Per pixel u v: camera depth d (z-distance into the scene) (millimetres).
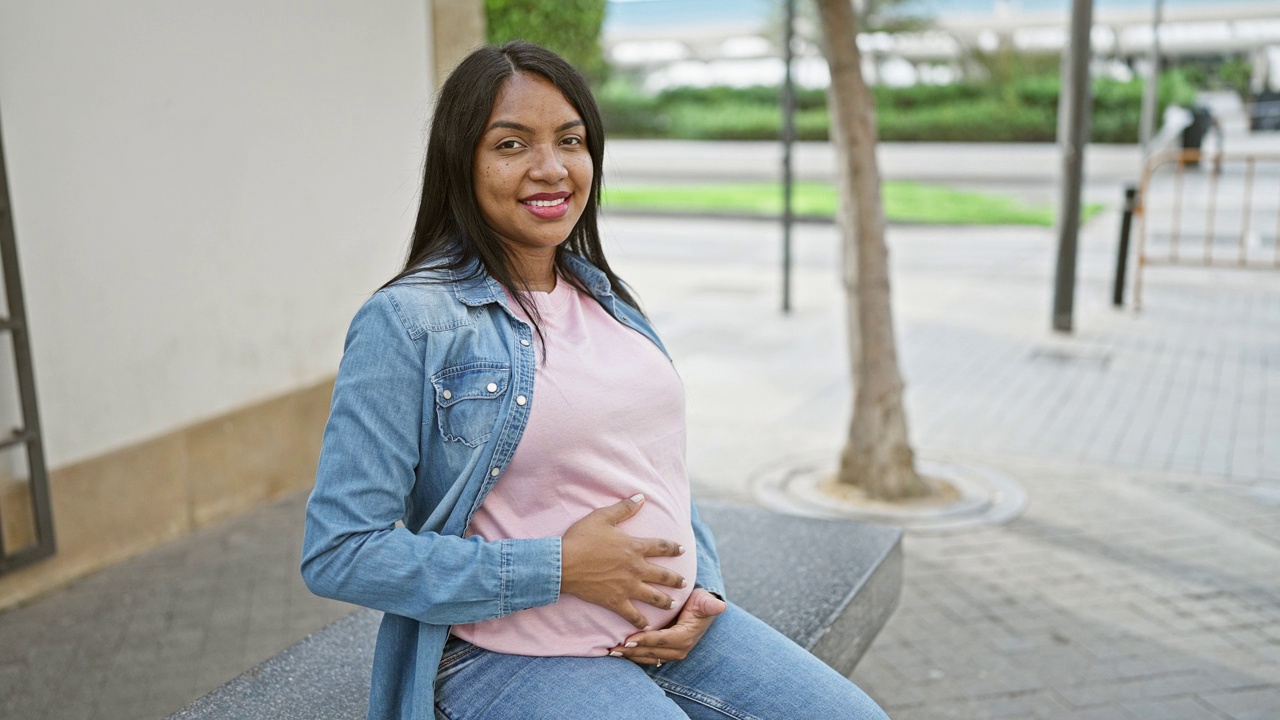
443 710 1789
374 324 1716
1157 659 3705
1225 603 4113
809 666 1984
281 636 3928
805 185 22328
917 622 4004
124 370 4508
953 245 14109
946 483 5441
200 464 4910
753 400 7195
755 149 24188
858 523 3363
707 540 2195
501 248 1874
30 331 4129
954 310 9875
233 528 4930
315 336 5453
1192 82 26562
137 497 4625
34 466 4074
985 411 6734
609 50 27219
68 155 4191
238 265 4973
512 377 1752
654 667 1969
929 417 6625
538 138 1828
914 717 3377
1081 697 3477
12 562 4035
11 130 3986
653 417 1904
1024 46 24750
